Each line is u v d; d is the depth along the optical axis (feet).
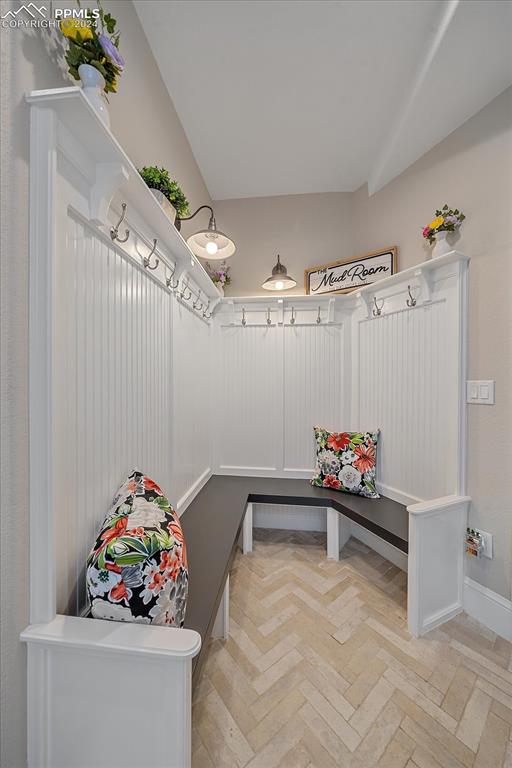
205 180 7.98
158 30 4.50
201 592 3.59
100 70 2.53
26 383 2.25
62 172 2.47
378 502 6.42
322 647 4.33
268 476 8.16
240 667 4.00
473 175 5.17
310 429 8.07
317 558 6.63
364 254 7.60
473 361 5.12
